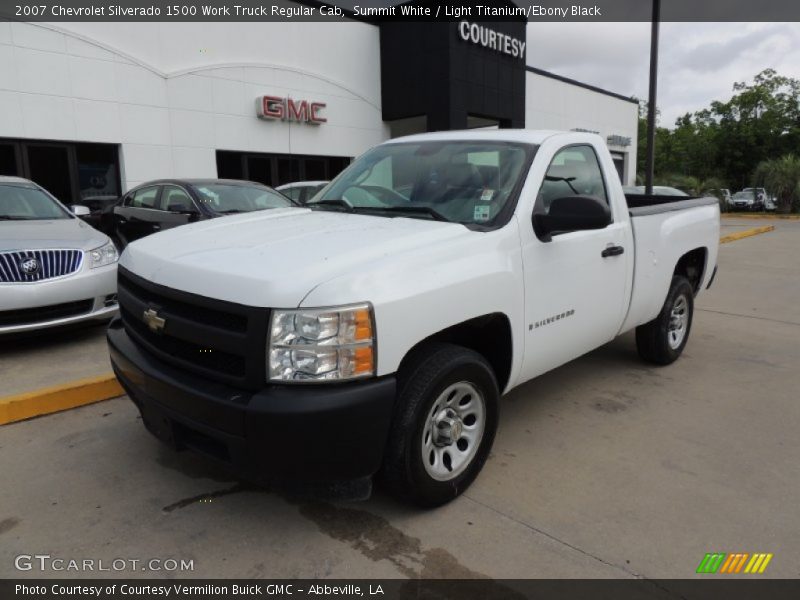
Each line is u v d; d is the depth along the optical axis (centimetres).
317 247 286
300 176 1702
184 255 297
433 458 299
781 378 509
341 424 246
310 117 1658
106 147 1292
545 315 351
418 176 380
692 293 550
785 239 1683
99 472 337
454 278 287
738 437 392
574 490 324
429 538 281
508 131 400
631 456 364
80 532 283
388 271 265
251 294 250
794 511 305
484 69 1869
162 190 855
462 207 346
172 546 274
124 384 322
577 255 371
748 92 4878
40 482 325
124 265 337
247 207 820
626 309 437
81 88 1217
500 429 402
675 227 492
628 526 291
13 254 515
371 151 445
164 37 1348
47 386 457
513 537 282
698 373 520
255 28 1523
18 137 1140
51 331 547
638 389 479
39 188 691
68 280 534
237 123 1508
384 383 258
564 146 385
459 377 295
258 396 246
